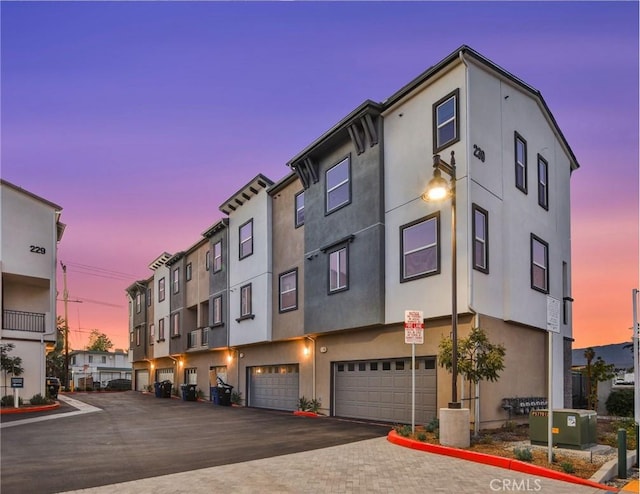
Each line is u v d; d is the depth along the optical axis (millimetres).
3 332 22984
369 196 16438
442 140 14422
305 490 7523
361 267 16453
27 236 24594
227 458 10109
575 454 9602
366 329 16844
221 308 27016
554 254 17953
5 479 8508
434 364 14484
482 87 14609
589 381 20500
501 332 14211
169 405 25453
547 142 18438
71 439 13031
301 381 20359
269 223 23219
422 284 14359
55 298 25688
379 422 16125
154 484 7969
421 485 7789
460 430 10359
